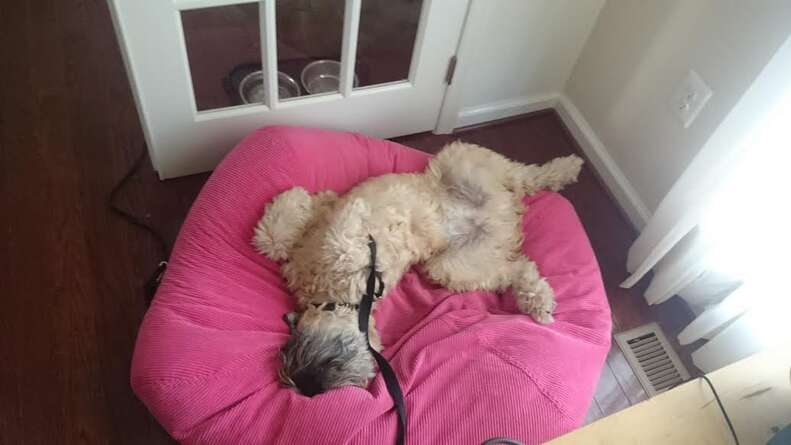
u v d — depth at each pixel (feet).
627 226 6.31
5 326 4.95
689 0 5.04
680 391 2.84
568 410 4.28
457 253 5.01
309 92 5.83
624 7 5.74
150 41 4.57
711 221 4.70
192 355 3.98
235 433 3.86
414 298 5.10
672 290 5.39
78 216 5.56
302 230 4.81
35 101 6.13
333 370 4.01
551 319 4.80
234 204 4.77
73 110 6.14
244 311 4.45
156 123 5.24
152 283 5.00
